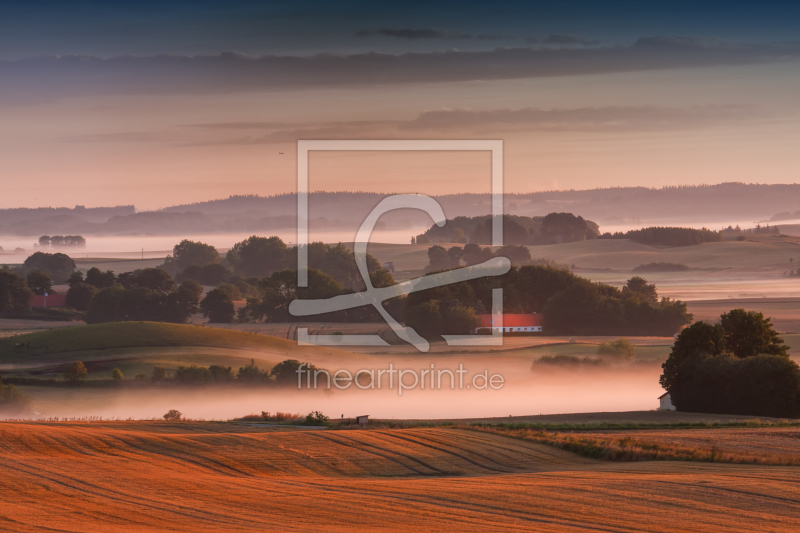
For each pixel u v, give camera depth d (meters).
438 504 22.38
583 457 33.31
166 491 23.88
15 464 27.08
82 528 18.77
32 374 86.00
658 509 21.55
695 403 62.09
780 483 24.89
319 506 22.12
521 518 20.69
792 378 56.47
